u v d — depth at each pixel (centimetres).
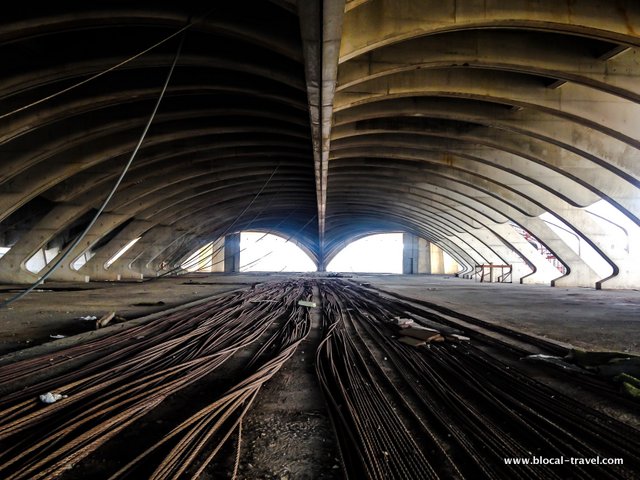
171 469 279
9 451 297
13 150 1557
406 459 299
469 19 835
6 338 789
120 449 321
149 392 435
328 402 431
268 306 1340
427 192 3167
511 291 2192
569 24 846
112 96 1305
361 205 4144
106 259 2977
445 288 2403
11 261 2247
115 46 1112
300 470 294
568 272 2733
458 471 288
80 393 421
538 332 809
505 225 3219
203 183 2706
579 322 976
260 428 367
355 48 821
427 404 421
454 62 1027
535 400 433
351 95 1195
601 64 1053
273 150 2184
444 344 748
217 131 1759
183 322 946
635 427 372
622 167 1528
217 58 1095
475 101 1479
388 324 990
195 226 3959
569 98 1263
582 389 485
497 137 1733
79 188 2059
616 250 2402
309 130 1634
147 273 3431
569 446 324
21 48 1105
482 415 390
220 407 397
